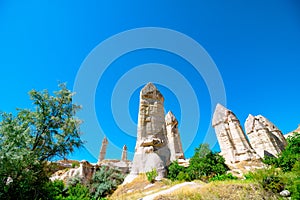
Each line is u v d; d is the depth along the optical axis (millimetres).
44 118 15148
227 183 12258
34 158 12453
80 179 22500
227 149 29266
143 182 18188
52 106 15938
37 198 12680
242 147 28203
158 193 12727
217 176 17531
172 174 19391
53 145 14938
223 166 21078
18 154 11422
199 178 18344
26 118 14695
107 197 17500
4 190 10812
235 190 11102
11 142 11891
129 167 29172
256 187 11406
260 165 24109
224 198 10305
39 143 14836
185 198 10328
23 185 11469
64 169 29875
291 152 18609
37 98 15492
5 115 13008
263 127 33469
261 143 32375
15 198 11453
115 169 26219
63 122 15625
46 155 14828
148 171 19578
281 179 11633
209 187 11508
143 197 12539
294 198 9984
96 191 20516
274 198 10531
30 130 14141
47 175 14320
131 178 19703
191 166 20641
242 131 30609
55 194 15398
